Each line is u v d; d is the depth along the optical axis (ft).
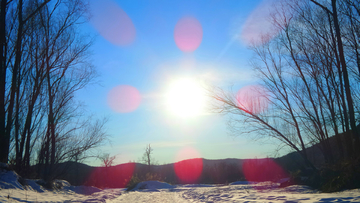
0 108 53.06
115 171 189.26
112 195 58.18
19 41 57.52
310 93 60.70
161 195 59.21
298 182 54.29
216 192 56.90
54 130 73.41
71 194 58.90
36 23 66.28
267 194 41.55
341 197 27.12
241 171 168.04
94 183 99.35
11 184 44.62
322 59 60.13
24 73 66.90
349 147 51.70
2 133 52.95
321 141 60.23
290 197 32.07
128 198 52.24
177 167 226.79
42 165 73.31
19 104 68.44
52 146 72.84
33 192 46.83
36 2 66.08
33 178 60.80
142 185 98.78
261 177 116.67
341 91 53.72
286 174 80.07
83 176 138.82
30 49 65.77
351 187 37.19
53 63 68.74
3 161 52.24
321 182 46.62
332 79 59.11
